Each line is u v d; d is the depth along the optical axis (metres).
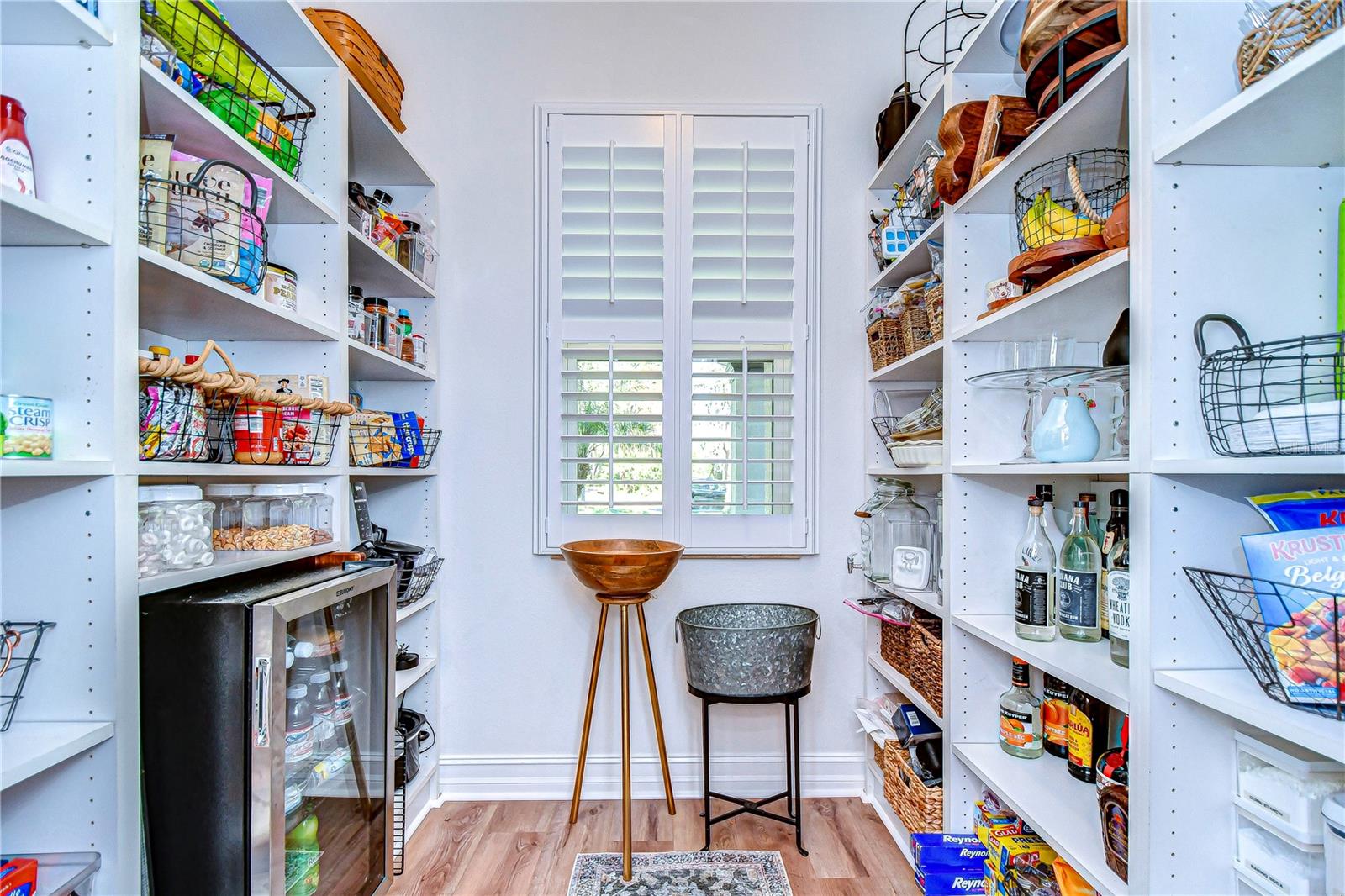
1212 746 0.85
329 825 1.20
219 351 1.07
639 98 2.08
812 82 2.11
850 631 2.09
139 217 1.01
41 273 0.88
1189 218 0.87
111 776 0.87
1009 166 1.24
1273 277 0.87
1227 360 0.78
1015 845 1.26
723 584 2.08
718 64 2.10
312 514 1.38
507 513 2.08
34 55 0.89
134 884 0.88
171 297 1.11
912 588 1.71
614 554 1.60
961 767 1.45
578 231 2.06
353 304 1.63
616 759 2.06
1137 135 0.89
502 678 2.06
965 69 1.48
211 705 0.94
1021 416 1.47
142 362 0.92
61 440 0.88
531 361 2.08
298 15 1.33
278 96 1.37
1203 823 0.85
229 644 0.95
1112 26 1.02
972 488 1.47
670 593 2.08
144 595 0.99
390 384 2.06
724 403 2.08
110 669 0.88
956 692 1.46
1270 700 0.74
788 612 2.02
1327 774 0.75
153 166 1.03
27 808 0.88
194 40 1.13
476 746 2.06
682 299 2.06
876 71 2.11
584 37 2.08
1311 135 0.79
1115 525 1.22
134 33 0.92
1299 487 0.87
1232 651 0.86
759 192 2.05
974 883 1.35
